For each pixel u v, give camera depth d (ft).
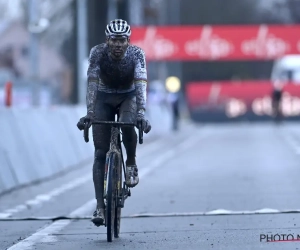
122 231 83.92
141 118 73.72
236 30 356.79
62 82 553.23
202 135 324.80
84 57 260.62
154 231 83.56
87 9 288.10
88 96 74.74
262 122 465.47
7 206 109.70
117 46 74.08
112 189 73.67
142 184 133.59
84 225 89.76
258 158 186.29
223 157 193.36
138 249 71.72
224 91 467.93
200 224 88.12
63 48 554.05
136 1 396.16
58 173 156.35
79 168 171.22
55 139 161.68
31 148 143.13
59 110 172.04
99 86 77.15
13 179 129.59
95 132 76.07
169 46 356.38
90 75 75.20
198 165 171.73
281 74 492.13
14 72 612.29
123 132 77.20
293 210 96.63
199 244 74.02
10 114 136.05
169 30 356.79
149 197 114.93
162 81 523.29
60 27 513.86
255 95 465.88
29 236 82.23
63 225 90.07
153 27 357.41
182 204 106.32
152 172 156.66
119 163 76.74
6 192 124.67
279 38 358.64
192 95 470.80
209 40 358.64
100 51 75.25
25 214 101.04
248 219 90.74
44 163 148.56
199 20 640.17
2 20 541.75
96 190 75.25
